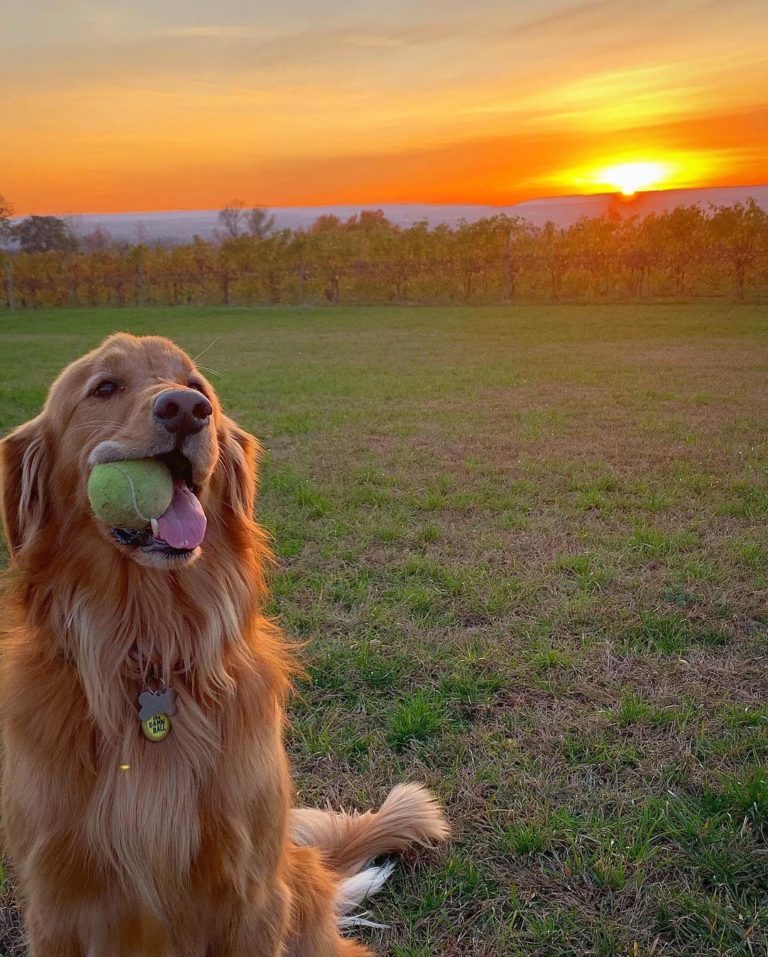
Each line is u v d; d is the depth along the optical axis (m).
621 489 2.39
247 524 0.93
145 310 10.98
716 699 1.33
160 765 0.79
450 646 1.49
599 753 1.21
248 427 3.30
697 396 3.75
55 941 0.79
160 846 0.77
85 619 0.82
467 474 2.57
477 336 6.78
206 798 0.80
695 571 1.78
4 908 0.99
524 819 1.08
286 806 0.87
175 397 0.79
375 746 1.24
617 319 7.72
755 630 1.54
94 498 0.76
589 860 1.01
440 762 1.21
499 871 1.01
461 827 1.09
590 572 1.78
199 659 0.83
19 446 0.88
